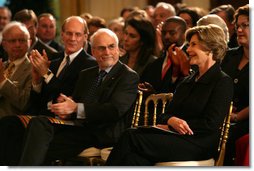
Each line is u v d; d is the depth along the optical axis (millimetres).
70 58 13406
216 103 10641
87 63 13297
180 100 11070
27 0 25219
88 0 25609
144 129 10758
